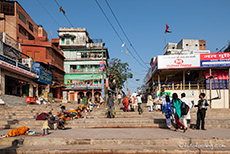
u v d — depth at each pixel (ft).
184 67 55.16
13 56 70.90
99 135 21.30
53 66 98.37
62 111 30.60
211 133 22.88
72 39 126.41
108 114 36.50
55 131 24.67
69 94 117.70
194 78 66.49
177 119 24.18
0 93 57.00
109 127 28.40
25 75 70.90
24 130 22.16
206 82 56.08
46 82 88.58
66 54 124.47
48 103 70.28
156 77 72.54
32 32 109.29
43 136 20.85
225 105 54.90
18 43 84.84
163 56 55.98
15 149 17.70
